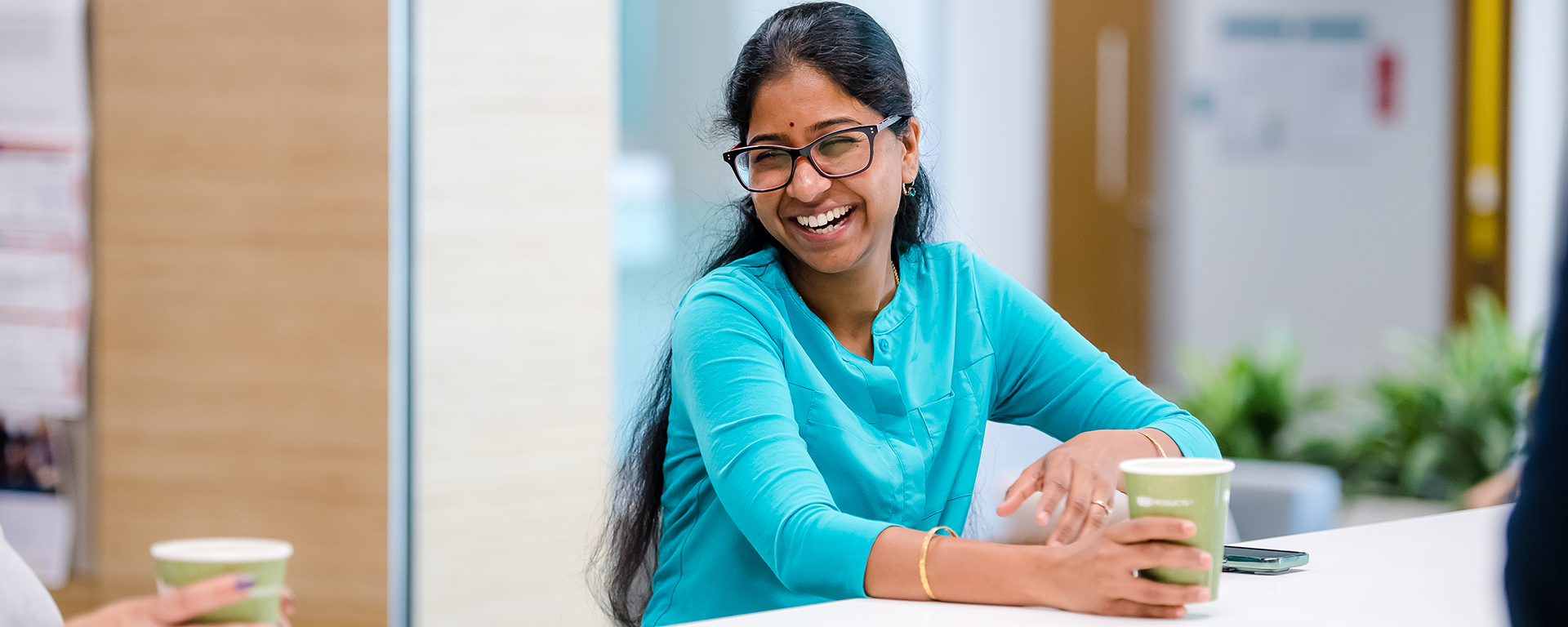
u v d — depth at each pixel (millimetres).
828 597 1274
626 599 1748
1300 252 5984
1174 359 5754
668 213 4777
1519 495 873
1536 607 852
